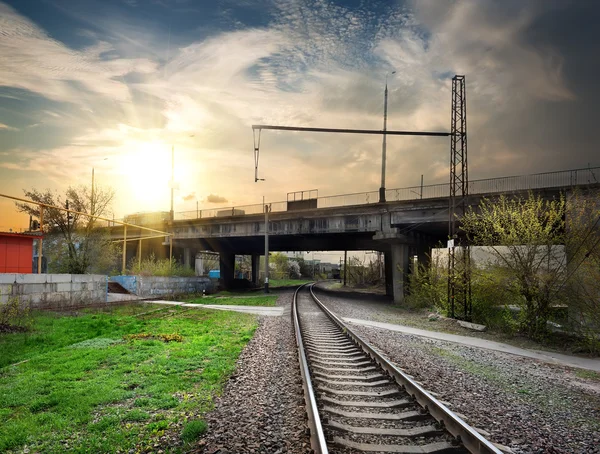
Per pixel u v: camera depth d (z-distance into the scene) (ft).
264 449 16.48
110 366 30.86
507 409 22.94
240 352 36.27
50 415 20.27
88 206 104.01
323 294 139.95
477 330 58.75
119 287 104.12
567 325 49.16
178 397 23.54
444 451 16.34
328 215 131.13
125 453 16.33
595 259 45.47
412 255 137.49
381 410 21.04
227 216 154.40
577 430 20.38
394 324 63.67
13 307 52.24
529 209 55.16
